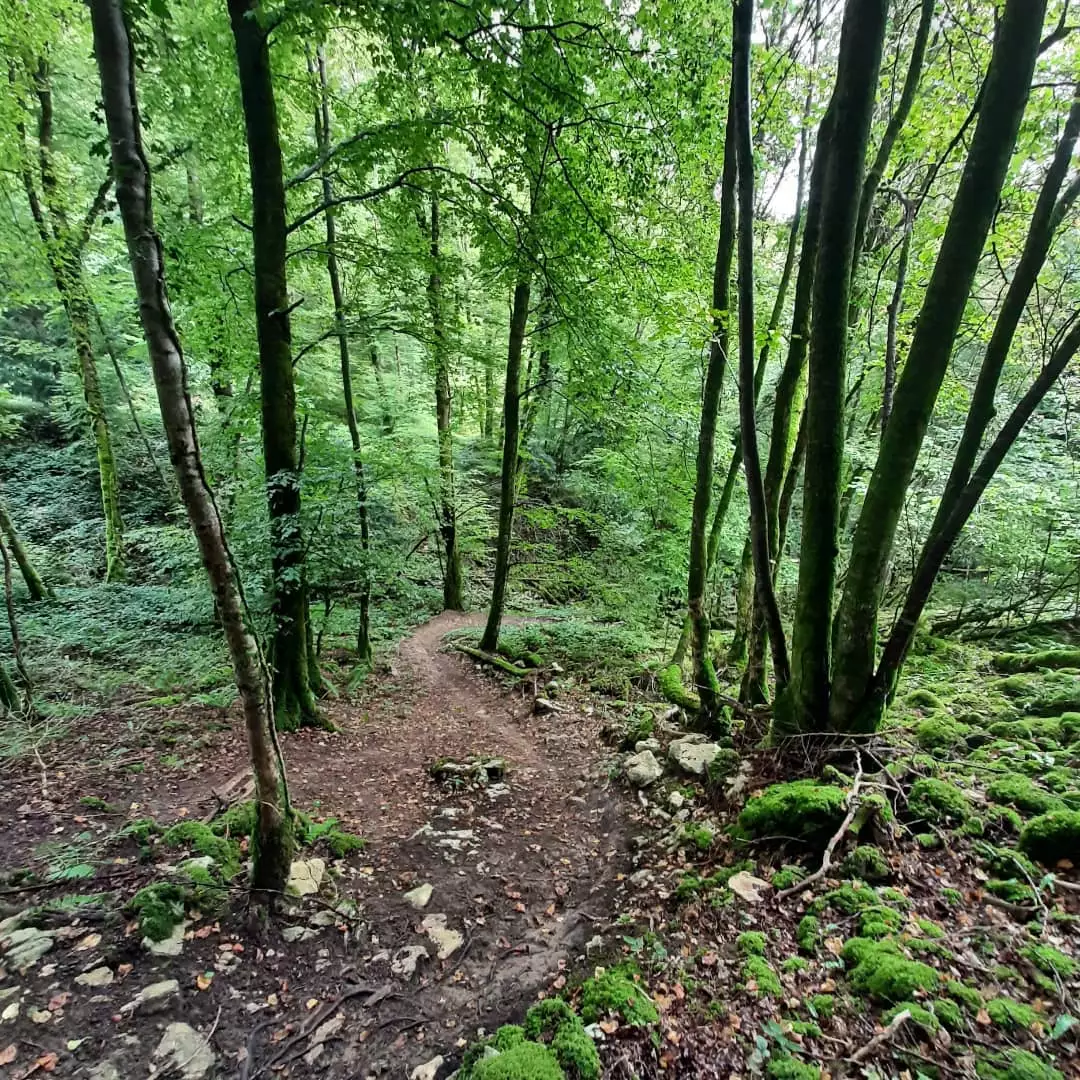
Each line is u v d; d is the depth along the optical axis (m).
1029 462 9.06
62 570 10.83
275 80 6.56
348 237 6.53
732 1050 2.23
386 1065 2.49
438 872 4.01
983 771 3.96
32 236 8.80
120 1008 2.65
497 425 19.31
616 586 10.66
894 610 9.78
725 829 3.92
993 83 2.96
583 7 5.16
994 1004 2.21
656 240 6.66
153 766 5.33
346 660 9.34
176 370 2.68
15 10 7.09
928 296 3.34
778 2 5.38
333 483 6.80
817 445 3.89
